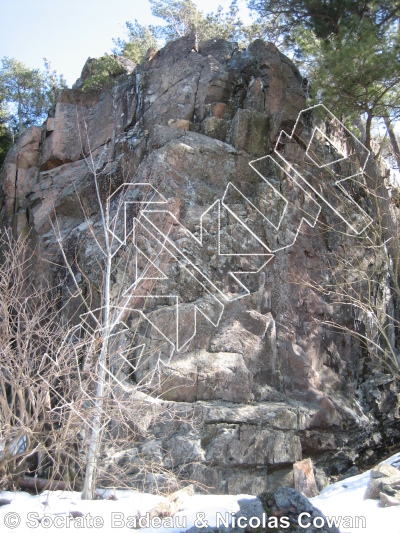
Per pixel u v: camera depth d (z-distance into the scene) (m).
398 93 14.21
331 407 11.85
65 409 8.34
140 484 9.14
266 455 10.47
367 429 12.41
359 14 16.23
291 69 15.96
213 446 10.07
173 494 6.73
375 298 14.43
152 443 9.87
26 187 15.84
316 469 11.46
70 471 8.88
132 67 19.16
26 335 8.60
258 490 10.30
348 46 13.11
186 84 15.07
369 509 6.52
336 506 6.84
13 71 30.22
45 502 6.60
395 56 12.90
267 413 10.77
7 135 25.27
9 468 7.82
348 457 12.07
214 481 9.91
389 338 14.74
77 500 6.84
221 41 16.48
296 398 11.81
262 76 15.16
